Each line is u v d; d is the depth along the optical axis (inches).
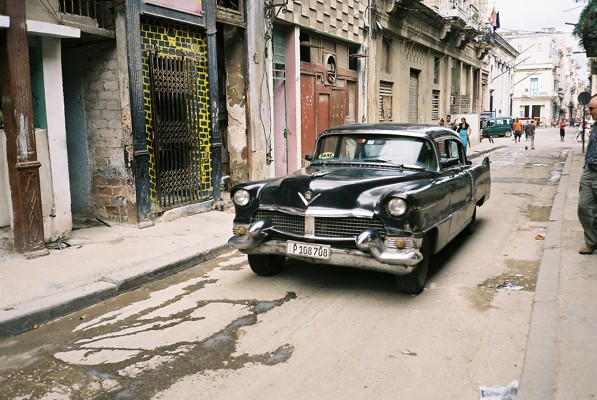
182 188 353.1
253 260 227.8
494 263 251.4
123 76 303.0
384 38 749.3
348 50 633.0
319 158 253.3
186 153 354.6
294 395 132.2
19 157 243.1
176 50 343.3
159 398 132.3
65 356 158.7
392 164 233.1
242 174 438.9
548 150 1079.6
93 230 306.8
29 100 245.6
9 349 165.3
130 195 312.7
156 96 327.9
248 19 418.6
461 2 1104.2
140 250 263.9
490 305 193.9
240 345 162.6
